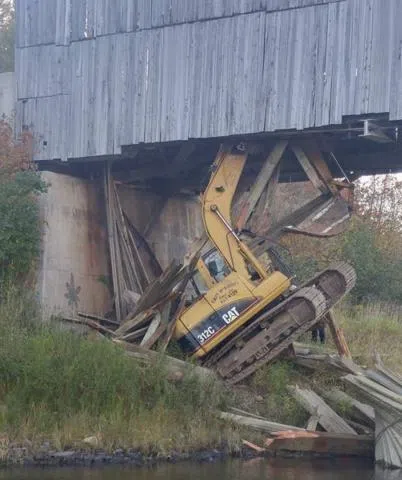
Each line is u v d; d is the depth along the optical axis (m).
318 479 15.24
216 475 15.16
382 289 32.06
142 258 25.83
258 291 20.00
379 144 22.52
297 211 21.53
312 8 20.47
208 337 19.97
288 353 20.80
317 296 19.53
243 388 19.59
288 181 25.00
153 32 22.45
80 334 19.25
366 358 23.20
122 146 22.77
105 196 24.27
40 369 17.27
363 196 37.28
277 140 21.48
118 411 17.12
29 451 16.02
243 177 23.75
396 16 19.55
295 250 32.50
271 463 16.67
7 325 18.73
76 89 23.53
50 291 22.84
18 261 22.23
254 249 21.14
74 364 17.44
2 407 16.83
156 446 16.61
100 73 23.16
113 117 22.88
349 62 19.97
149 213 26.38
